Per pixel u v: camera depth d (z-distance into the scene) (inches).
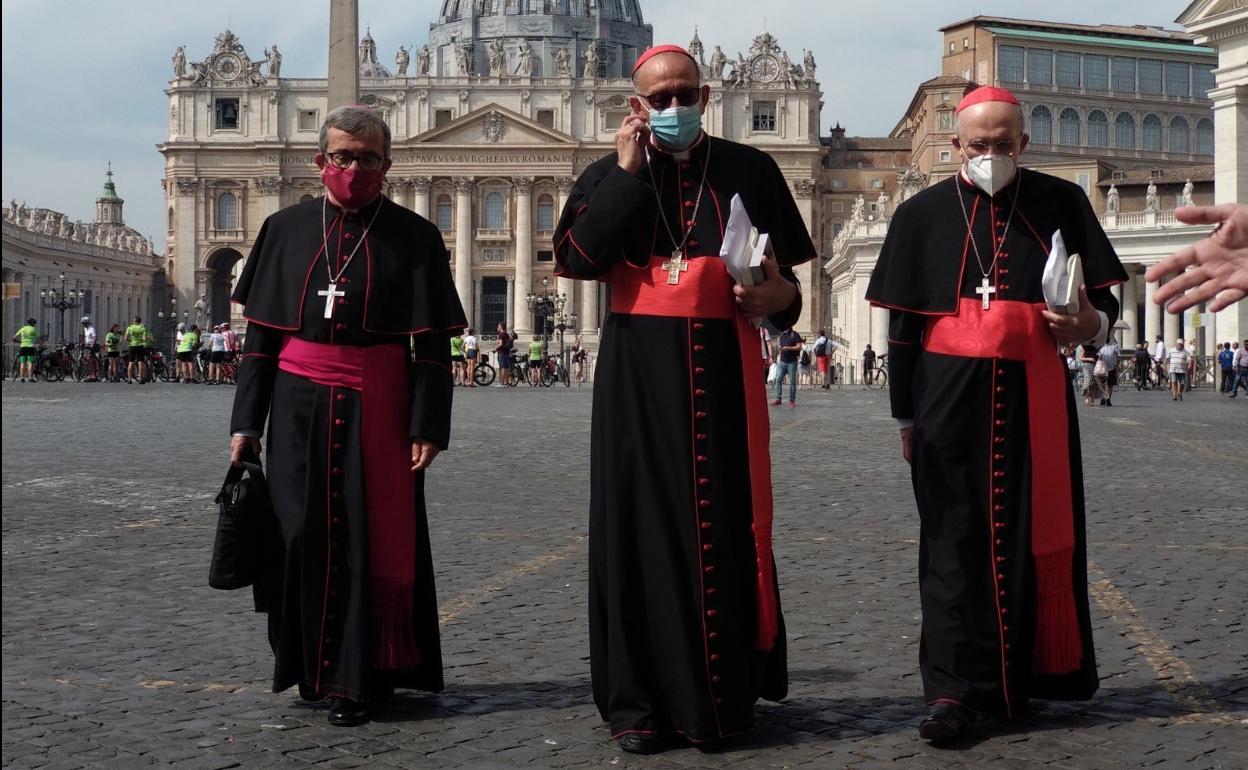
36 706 240.2
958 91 4458.7
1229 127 2044.8
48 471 621.9
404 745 218.8
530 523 465.7
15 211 3750.0
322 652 231.1
